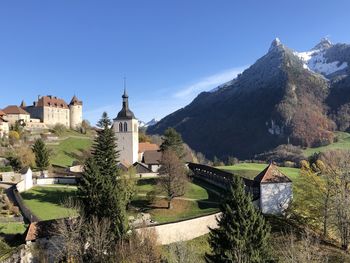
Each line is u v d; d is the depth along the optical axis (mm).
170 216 76375
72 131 188375
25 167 99500
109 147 86750
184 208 80938
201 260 52875
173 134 113500
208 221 65562
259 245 45688
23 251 51594
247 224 46000
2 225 63375
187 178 92125
